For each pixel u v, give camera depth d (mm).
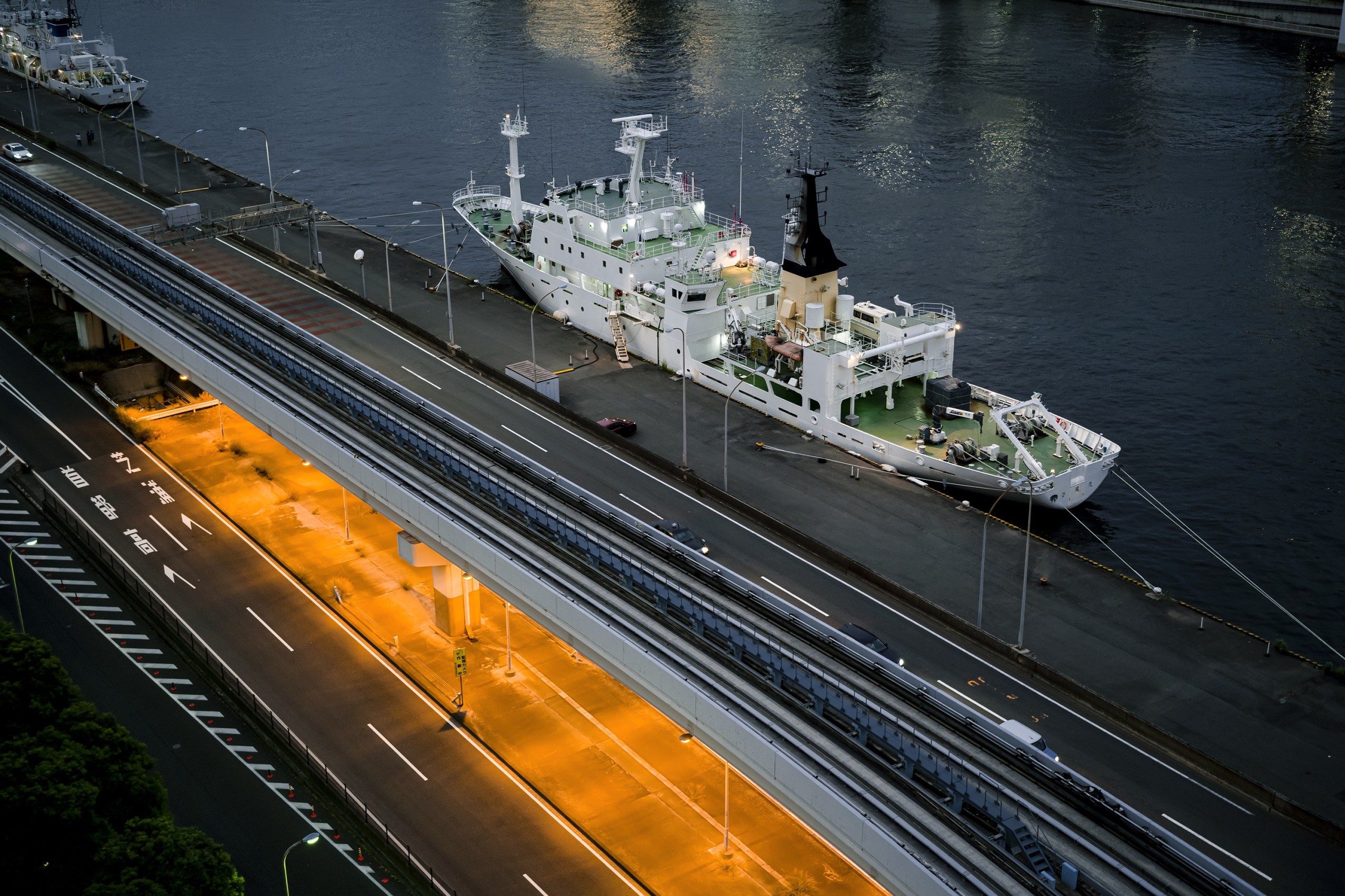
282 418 90062
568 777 73625
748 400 104438
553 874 66750
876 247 146875
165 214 140625
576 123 188000
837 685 60531
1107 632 73562
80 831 59750
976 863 51406
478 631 86688
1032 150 174750
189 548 95438
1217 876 49719
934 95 198500
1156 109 189625
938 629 73250
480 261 145875
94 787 59969
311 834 68562
